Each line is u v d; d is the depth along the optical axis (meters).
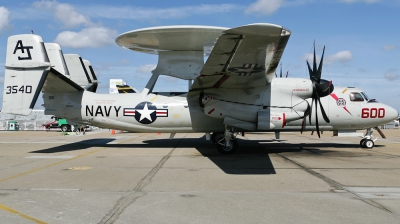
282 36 9.34
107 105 15.27
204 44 14.59
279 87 14.16
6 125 43.56
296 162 11.68
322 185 7.93
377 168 10.37
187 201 6.51
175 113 15.15
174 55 15.66
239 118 14.08
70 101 15.45
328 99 15.23
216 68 11.71
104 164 11.22
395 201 6.49
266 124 13.88
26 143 19.73
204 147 16.92
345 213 5.73
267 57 10.65
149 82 15.66
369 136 16.38
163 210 5.91
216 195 6.98
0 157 13.08
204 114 15.13
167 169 10.20
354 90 15.70
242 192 7.25
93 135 29.27
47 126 40.31
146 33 13.34
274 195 6.98
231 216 5.58
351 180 8.49
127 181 8.40
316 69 14.32
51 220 5.38
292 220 5.38
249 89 14.11
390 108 15.58
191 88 13.90
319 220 5.38
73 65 18.81
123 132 36.03
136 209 5.97
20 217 5.53
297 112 14.15
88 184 8.05
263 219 5.43
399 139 23.28
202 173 9.52
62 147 17.12
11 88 13.14
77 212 5.80
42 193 7.16
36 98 13.00
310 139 22.81
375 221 5.33
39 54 13.20
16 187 7.73
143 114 15.18
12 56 13.27
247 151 15.06
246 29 8.55
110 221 5.32
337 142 20.02
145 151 15.15
